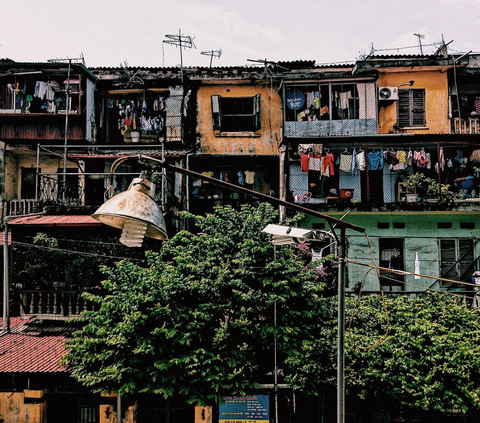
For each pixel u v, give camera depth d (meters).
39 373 10.33
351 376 8.74
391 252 14.96
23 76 16.42
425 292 13.52
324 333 9.42
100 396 11.23
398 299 10.93
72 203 15.47
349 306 10.67
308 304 9.81
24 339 11.80
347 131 16.19
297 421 10.27
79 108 16.06
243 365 8.95
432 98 16.94
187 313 9.13
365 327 9.86
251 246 9.65
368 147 15.23
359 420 10.19
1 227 12.86
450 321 10.01
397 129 16.75
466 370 8.44
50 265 12.52
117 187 16.50
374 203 14.41
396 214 14.89
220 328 8.98
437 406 8.35
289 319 9.59
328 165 15.00
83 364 9.13
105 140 17.28
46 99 16.50
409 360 8.66
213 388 9.20
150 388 8.89
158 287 9.18
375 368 8.83
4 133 16.38
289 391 10.47
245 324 8.85
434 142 14.48
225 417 9.99
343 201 15.35
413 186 14.94
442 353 8.76
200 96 17.73
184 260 9.78
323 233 5.50
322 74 17.91
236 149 17.52
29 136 16.39
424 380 8.59
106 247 12.55
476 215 14.81
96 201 16.84
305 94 16.52
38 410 11.01
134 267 9.95
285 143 15.02
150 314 8.73
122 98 17.50
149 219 3.47
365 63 16.48
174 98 17.05
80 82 16.16
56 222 12.43
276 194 17.42
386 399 10.05
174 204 15.36
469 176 15.60
